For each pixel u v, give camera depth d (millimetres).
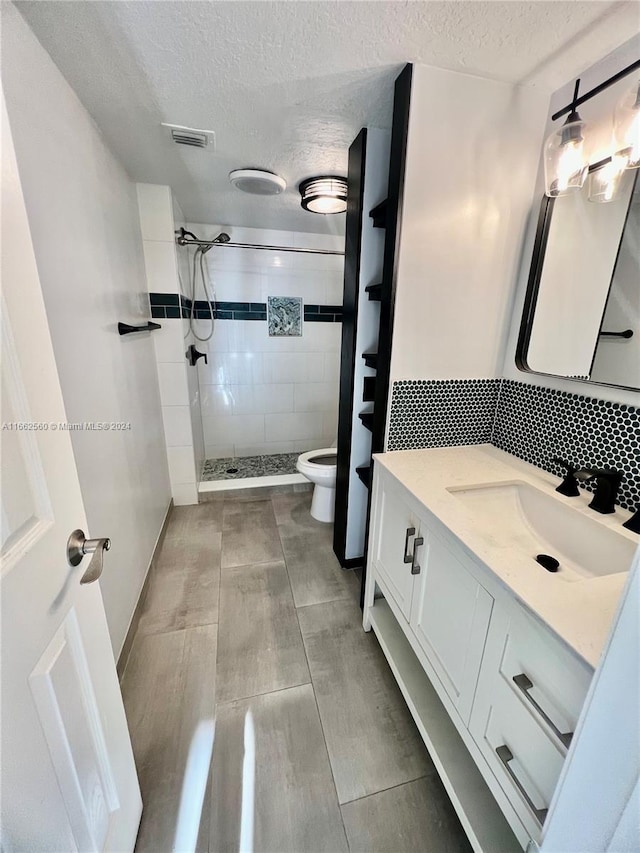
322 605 1713
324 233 3029
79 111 1208
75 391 1104
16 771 485
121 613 1400
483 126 1169
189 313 2691
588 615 648
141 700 1271
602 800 461
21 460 531
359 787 1040
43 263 952
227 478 2924
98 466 1250
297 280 3119
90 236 1272
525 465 1320
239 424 3352
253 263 2992
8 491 501
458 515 969
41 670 547
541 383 1272
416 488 1124
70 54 999
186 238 2512
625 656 427
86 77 1098
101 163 1412
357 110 1284
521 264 1338
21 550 515
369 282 1570
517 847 835
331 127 1398
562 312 1185
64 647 617
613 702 444
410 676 1259
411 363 1351
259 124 1369
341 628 1586
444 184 1191
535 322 1292
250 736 1163
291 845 923
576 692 594
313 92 1181
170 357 2314
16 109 857
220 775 1061
